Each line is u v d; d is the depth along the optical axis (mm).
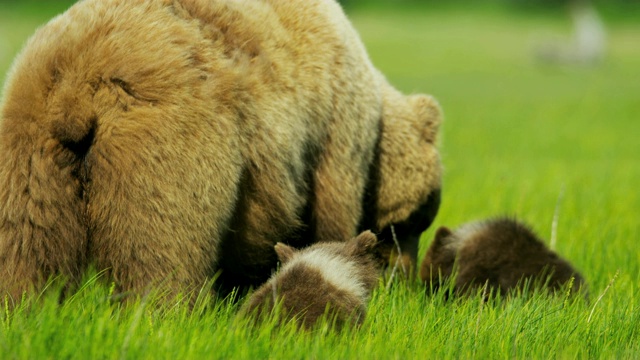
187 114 9922
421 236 16938
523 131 38031
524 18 135500
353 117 12641
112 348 8242
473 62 82812
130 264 9742
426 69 74750
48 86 9602
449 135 36156
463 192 22109
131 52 9852
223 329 9352
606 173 26312
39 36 10109
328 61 12109
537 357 9586
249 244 11359
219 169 10102
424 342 9891
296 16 11898
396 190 14281
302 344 9070
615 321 11039
